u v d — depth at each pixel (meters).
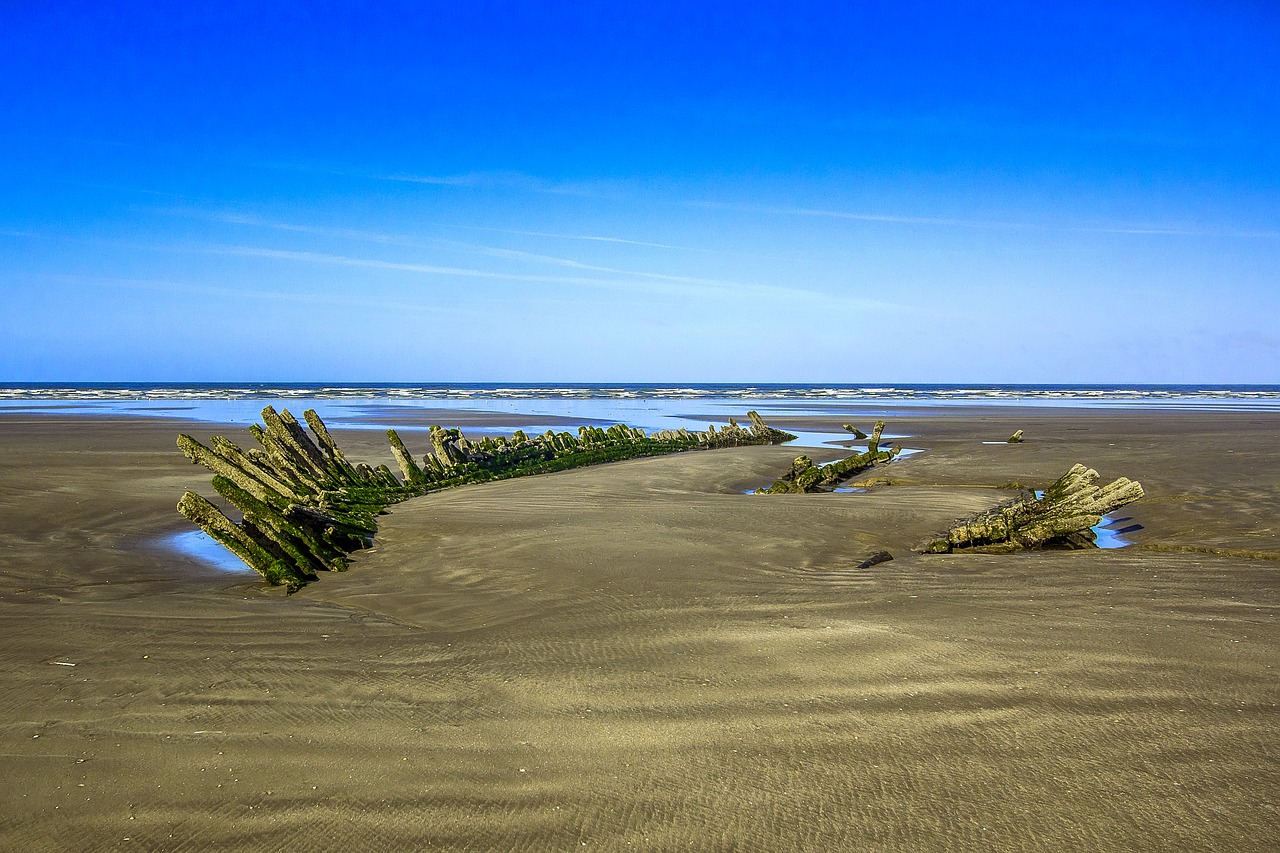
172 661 6.46
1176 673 5.78
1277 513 13.59
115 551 11.31
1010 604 7.85
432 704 5.53
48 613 7.93
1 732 5.12
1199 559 10.09
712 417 51.91
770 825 3.98
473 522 12.99
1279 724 4.91
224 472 13.33
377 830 4.01
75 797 4.36
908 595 8.33
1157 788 4.21
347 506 13.46
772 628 7.12
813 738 4.88
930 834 3.87
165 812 4.20
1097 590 8.37
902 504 14.96
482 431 39.31
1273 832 3.80
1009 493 17.27
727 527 12.32
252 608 8.31
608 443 27.66
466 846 3.87
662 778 4.45
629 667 6.18
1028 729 4.91
